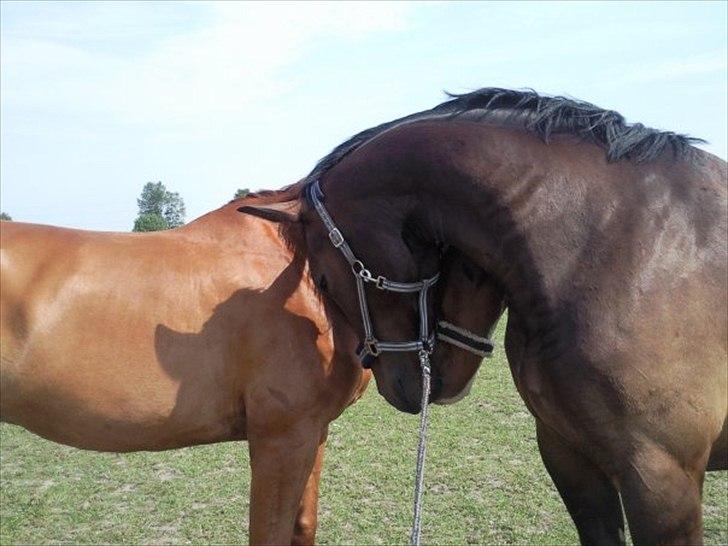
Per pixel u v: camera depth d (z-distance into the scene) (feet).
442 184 5.84
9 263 7.04
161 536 11.05
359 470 13.47
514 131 5.93
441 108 6.59
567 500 6.53
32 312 6.99
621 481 5.38
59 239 7.49
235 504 12.21
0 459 14.89
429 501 12.00
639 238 5.33
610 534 6.45
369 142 6.47
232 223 8.17
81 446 7.70
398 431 15.84
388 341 6.37
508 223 5.65
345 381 7.75
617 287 5.24
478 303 6.57
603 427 5.30
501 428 15.87
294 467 7.55
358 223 6.19
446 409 17.49
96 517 11.79
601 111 6.07
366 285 6.30
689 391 5.14
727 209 5.60
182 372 7.42
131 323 7.30
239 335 7.53
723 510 11.32
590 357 5.21
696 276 5.31
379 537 10.74
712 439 5.35
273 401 7.43
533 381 5.65
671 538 5.26
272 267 7.82
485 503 11.84
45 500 12.50
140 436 7.57
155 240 7.88
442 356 6.65
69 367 7.11
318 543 10.57
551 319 5.45
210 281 7.64
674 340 5.14
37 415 7.37
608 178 5.61
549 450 6.41
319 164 6.97
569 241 5.48
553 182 5.62
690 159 5.82
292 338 7.49
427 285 6.26
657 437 5.17
